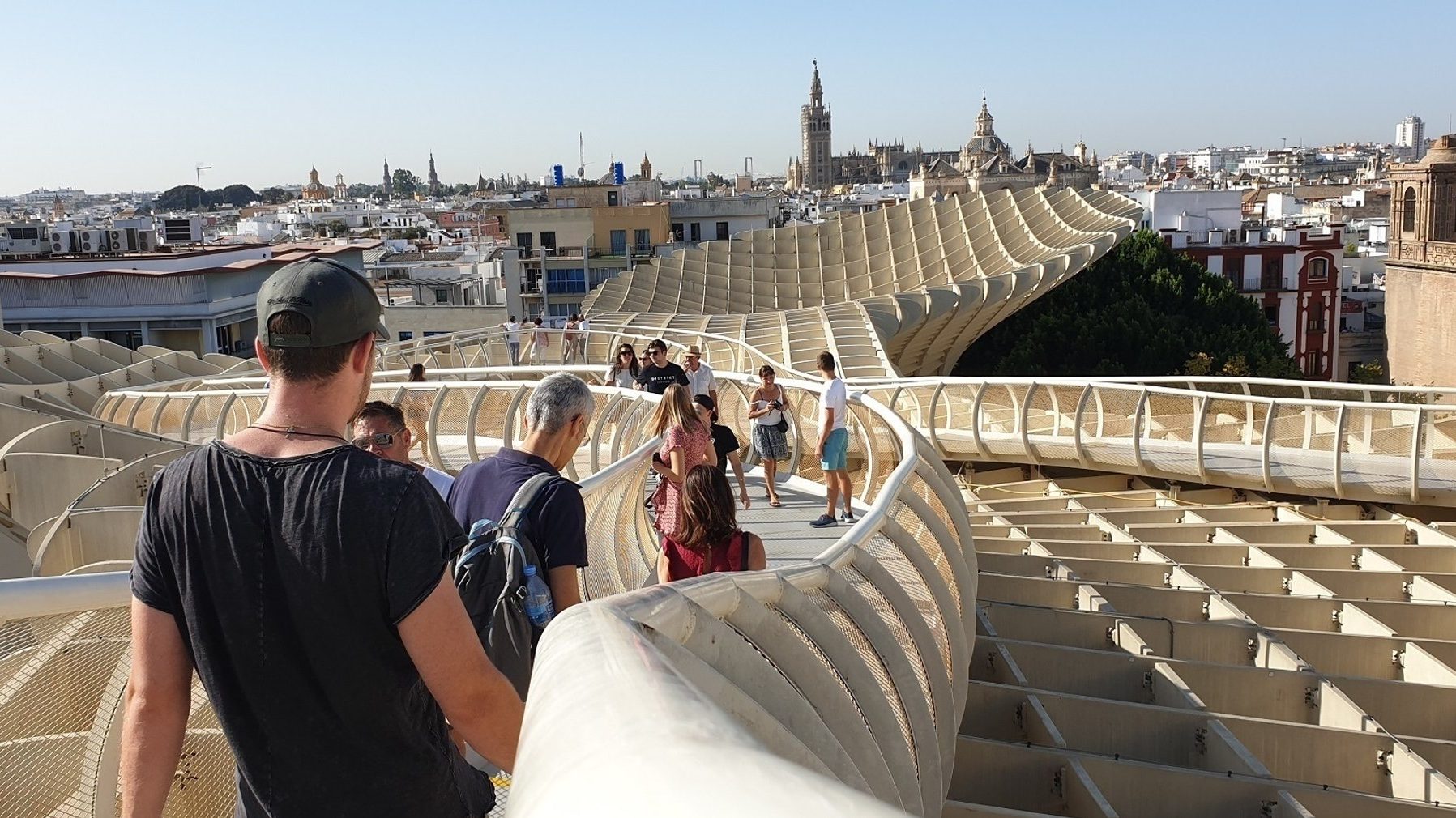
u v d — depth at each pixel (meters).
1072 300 55.44
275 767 2.00
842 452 10.21
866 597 4.91
